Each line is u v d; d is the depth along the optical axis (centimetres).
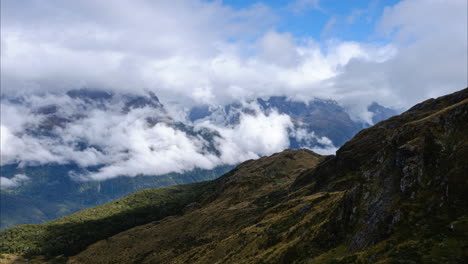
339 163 18850
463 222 6381
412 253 6419
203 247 19562
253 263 11444
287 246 10956
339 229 9344
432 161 8069
